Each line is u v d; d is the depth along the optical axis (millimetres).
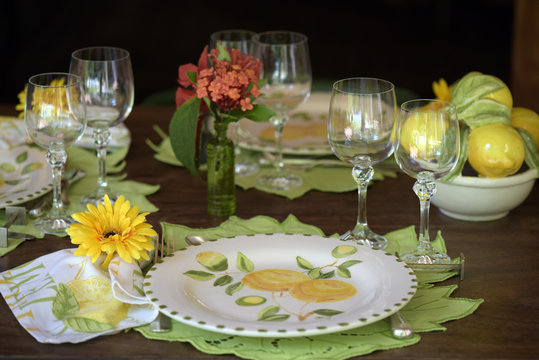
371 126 1053
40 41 5199
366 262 1004
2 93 4457
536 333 897
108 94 1254
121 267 948
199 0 6266
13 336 882
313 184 1371
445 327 905
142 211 1240
